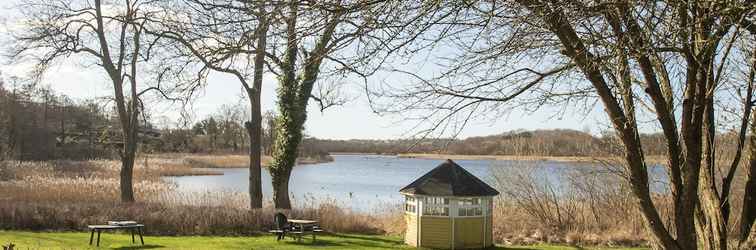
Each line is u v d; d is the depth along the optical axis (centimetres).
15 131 5009
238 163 6856
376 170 6581
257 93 2077
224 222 1719
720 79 552
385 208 2055
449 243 1498
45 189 2217
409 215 1553
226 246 1445
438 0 442
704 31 467
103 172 3844
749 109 547
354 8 444
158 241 1516
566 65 514
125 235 1620
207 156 7069
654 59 482
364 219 1839
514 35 477
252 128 2091
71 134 5703
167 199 2138
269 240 1577
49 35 2091
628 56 455
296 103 2067
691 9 450
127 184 2214
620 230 1655
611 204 1755
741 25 470
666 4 434
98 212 1725
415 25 467
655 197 1419
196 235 1675
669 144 489
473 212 1521
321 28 455
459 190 1498
